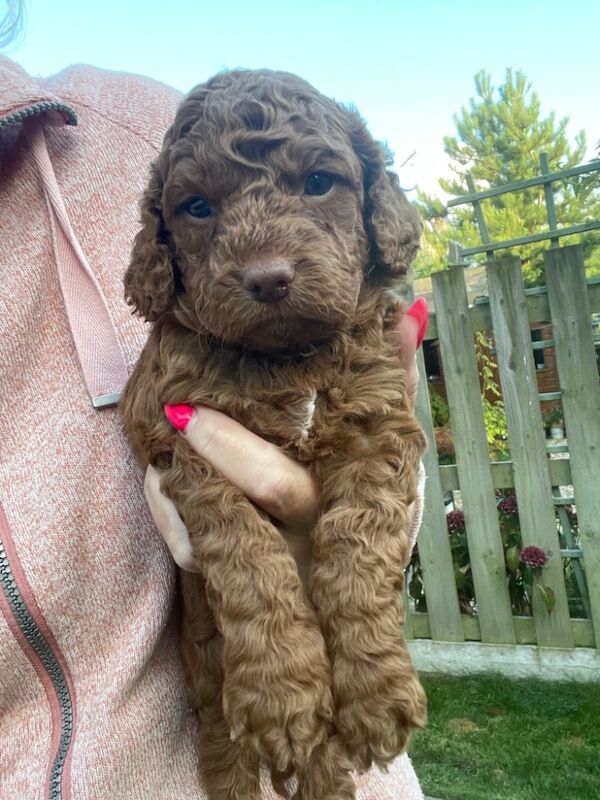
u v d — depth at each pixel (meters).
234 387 0.29
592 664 0.86
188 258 0.30
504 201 4.30
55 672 0.28
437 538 0.93
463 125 4.61
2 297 0.30
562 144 4.48
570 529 0.90
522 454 0.87
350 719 0.26
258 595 0.27
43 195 0.32
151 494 0.29
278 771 0.26
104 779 0.27
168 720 0.29
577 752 0.72
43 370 0.30
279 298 0.27
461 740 0.76
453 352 0.89
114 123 0.35
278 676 0.26
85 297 0.31
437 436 1.11
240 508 0.27
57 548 0.28
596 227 0.93
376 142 0.32
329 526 0.28
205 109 0.29
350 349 0.30
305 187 0.29
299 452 0.29
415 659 0.94
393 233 0.32
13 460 0.29
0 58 0.33
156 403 0.30
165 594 0.30
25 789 0.26
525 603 0.94
